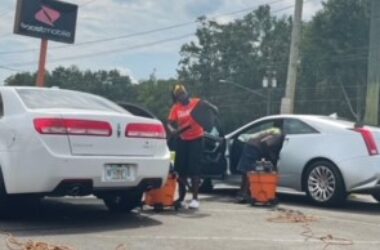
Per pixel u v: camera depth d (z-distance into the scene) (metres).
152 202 9.12
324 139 10.50
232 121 78.00
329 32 56.06
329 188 10.34
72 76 79.12
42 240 6.69
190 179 10.23
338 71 57.00
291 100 18.36
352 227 8.28
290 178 10.88
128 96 88.44
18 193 7.23
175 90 9.66
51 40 20.69
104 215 8.64
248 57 78.88
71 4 21.05
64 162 7.13
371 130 10.20
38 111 7.30
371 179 9.97
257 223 8.33
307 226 8.23
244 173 10.52
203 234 7.36
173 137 9.49
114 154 7.57
